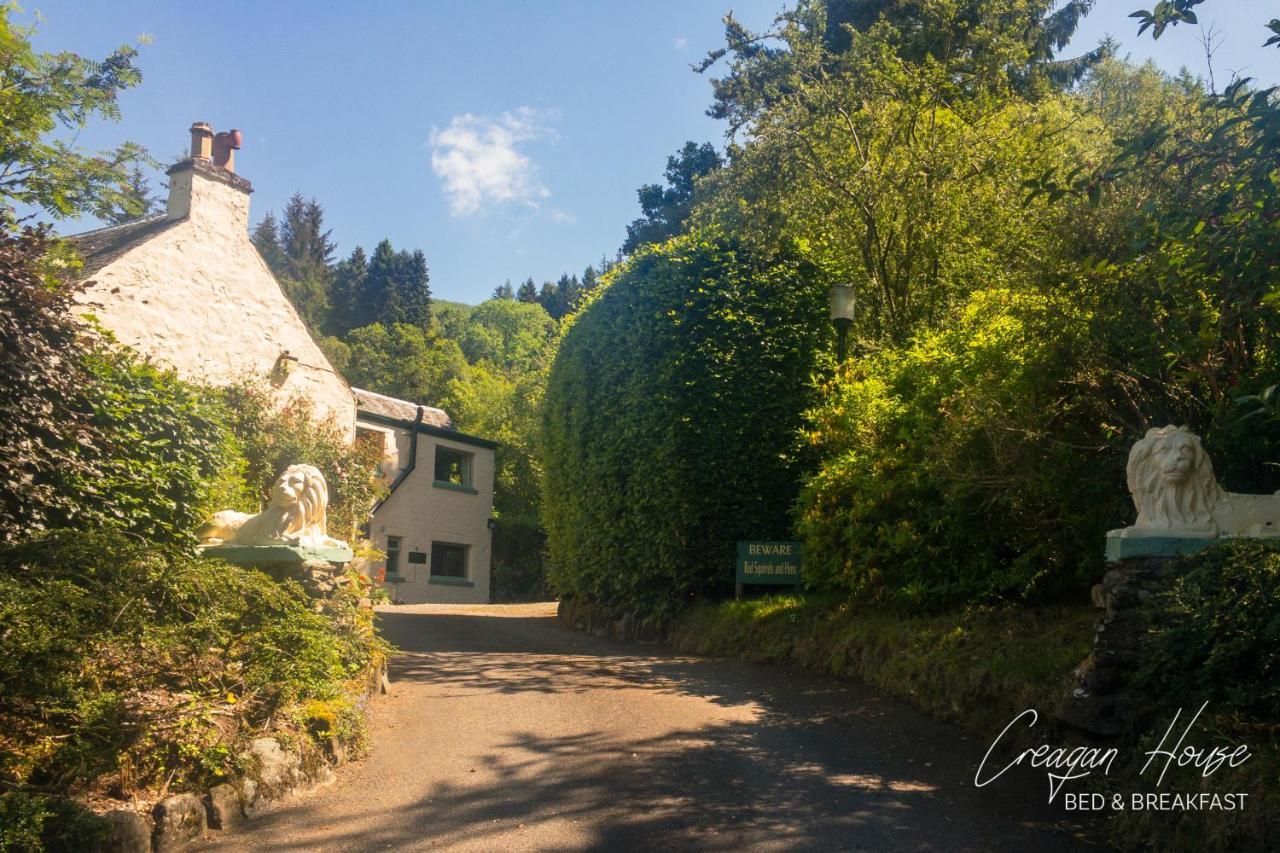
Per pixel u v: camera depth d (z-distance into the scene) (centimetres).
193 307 1518
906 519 1016
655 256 1485
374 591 923
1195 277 695
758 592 1334
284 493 804
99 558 604
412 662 1099
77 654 528
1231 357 773
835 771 657
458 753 694
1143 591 629
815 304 1442
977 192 1516
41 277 777
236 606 645
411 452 2758
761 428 1365
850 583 1055
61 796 481
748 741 734
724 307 1386
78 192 1116
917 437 1014
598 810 576
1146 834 522
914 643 905
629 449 1439
